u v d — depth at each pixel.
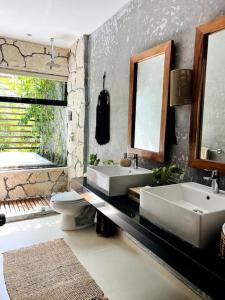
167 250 1.09
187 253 1.01
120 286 1.88
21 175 3.72
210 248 1.04
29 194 3.80
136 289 1.85
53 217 3.19
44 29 3.06
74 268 2.08
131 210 1.48
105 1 2.33
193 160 1.61
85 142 3.36
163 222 1.20
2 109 3.69
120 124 2.54
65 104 4.08
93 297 1.75
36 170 3.82
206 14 1.54
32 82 3.82
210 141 1.53
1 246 2.42
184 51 1.71
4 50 3.38
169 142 1.87
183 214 1.08
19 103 3.78
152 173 1.82
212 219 1.04
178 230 1.11
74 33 3.19
